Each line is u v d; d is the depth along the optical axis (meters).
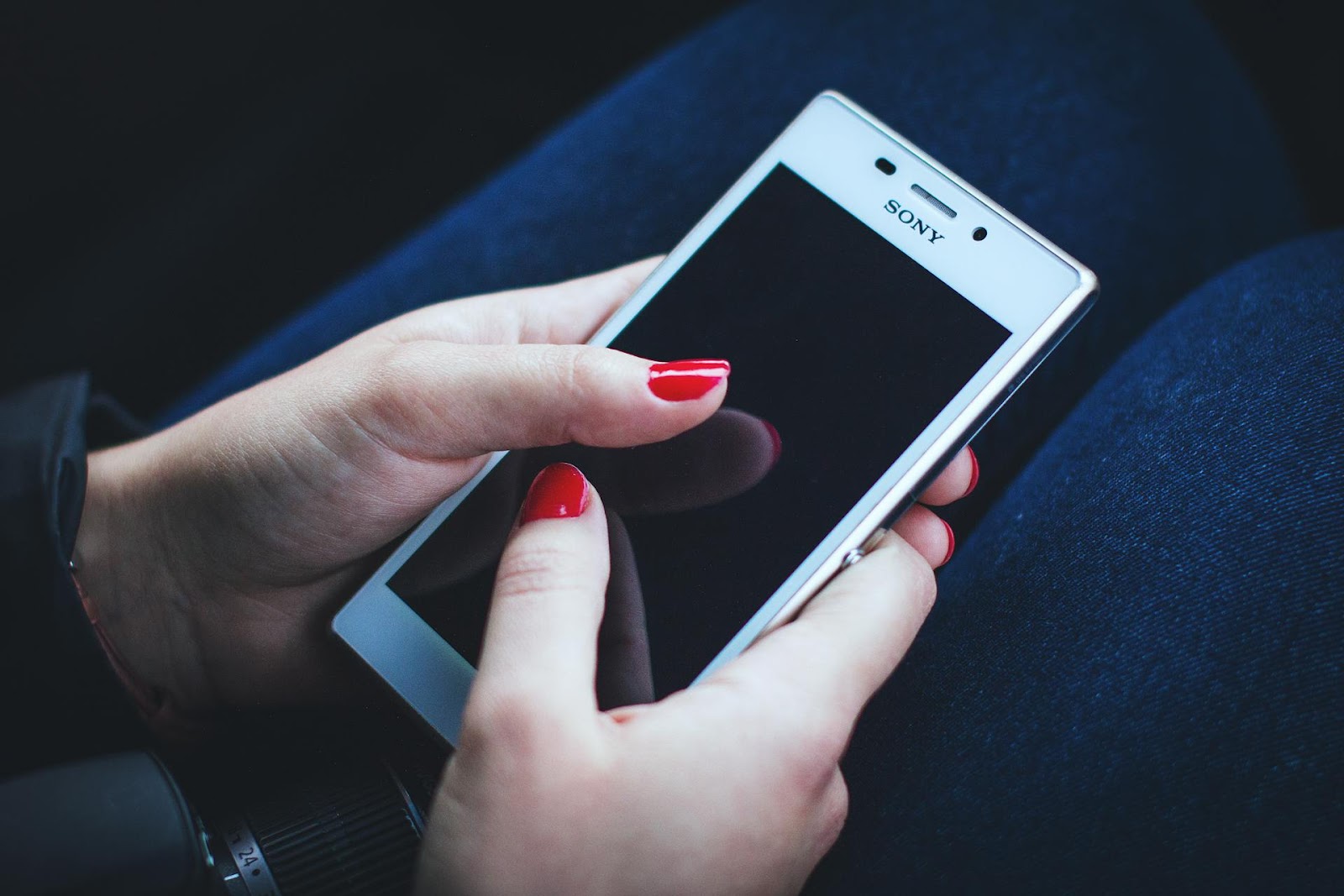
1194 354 0.72
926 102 0.96
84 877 0.44
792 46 1.00
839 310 0.72
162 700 0.80
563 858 0.51
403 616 0.71
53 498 0.61
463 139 1.27
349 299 0.97
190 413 0.94
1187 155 0.93
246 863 0.60
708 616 0.67
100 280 1.21
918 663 0.68
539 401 0.63
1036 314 0.68
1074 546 0.67
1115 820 0.54
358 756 0.67
